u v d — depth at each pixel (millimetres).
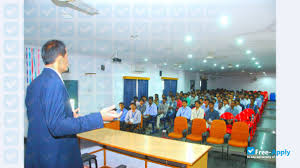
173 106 7695
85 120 627
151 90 9602
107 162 3758
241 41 4477
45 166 633
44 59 708
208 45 4922
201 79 17672
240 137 3697
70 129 582
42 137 629
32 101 656
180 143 2648
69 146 681
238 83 18906
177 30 3586
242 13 2727
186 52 5953
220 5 2463
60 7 2486
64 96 642
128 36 3998
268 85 17547
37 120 638
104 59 6910
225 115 5164
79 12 2678
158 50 5574
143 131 6113
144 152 2285
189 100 9539
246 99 8875
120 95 7645
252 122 4754
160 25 3287
